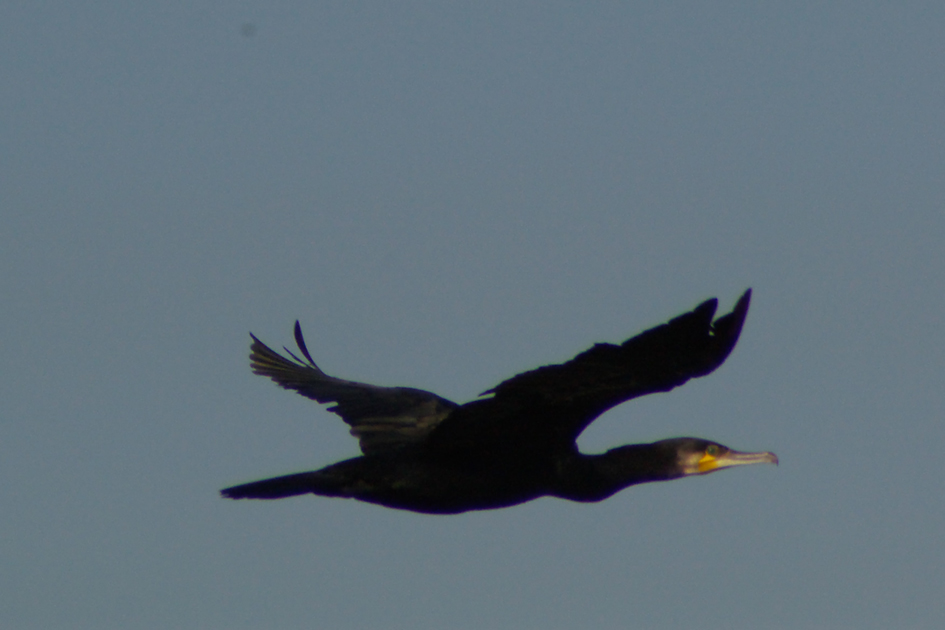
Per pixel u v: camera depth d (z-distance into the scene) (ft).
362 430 55.57
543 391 47.42
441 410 56.65
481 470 51.93
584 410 48.88
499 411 49.21
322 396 58.13
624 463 54.29
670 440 54.95
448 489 51.67
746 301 43.29
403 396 57.52
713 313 41.78
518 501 52.75
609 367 44.73
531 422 50.06
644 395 46.19
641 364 44.42
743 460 54.49
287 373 61.16
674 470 54.29
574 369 44.91
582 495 53.06
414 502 51.88
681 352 43.75
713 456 54.65
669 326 42.24
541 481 52.21
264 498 50.26
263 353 62.54
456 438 51.03
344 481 50.98
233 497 50.24
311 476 50.90
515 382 45.88
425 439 52.16
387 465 51.52
